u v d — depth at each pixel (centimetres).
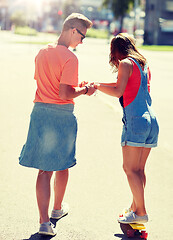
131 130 491
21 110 1266
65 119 498
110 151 880
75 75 484
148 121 491
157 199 626
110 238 498
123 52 504
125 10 8806
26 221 535
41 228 490
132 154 499
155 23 8206
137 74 491
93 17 13850
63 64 481
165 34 8231
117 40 508
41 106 496
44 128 494
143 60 502
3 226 518
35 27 13688
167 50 5834
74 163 518
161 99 1611
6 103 1377
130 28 10125
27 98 1495
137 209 516
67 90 479
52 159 497
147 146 504
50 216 553
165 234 515
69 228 520
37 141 498
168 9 8194
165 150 902
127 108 495
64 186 537
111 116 1245
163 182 700
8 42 6000
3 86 1789
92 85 500
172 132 1076
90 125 1116
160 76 2480
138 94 492
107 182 691
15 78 2086
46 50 494
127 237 502
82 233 507
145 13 8362
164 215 571
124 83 486
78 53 4338
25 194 626
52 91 491
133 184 504
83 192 643
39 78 497
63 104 495
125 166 510
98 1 13875
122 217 532
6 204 587
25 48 4641
